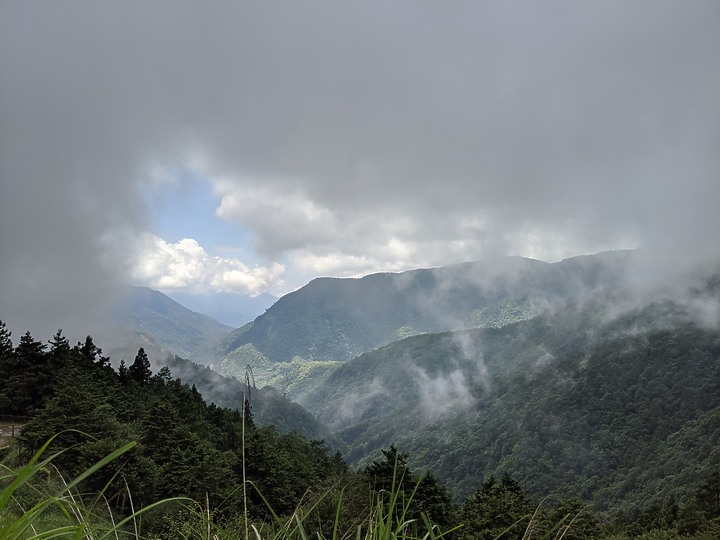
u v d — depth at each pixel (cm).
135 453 2920
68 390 3584
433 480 4150
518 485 5084
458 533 3831
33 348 6538
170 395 6906
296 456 6581
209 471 3484
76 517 181
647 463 18188
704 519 5075
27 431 3033
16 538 152
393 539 211
